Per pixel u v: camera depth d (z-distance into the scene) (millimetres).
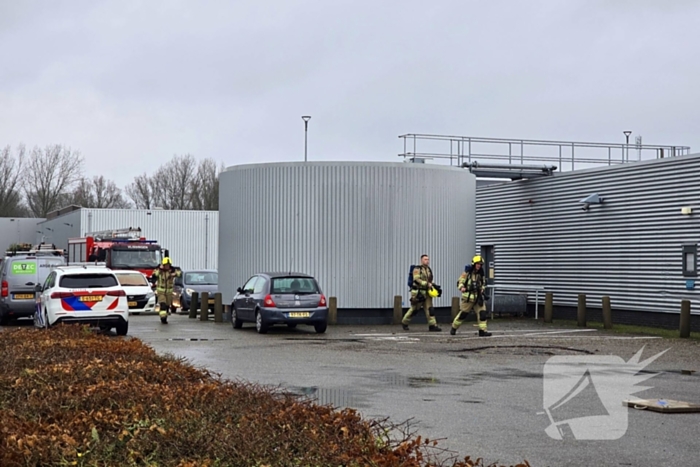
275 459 6293
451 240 26609
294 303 21406
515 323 25797
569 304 27391
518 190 30188
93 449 6582
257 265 26344
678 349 17953
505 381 12969
